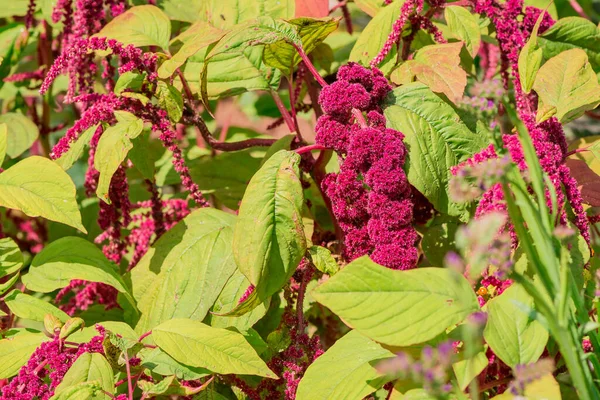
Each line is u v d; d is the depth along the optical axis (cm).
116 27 162
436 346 132
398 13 159
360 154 141
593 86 151
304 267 146
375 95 149
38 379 140
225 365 140
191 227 154
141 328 151
